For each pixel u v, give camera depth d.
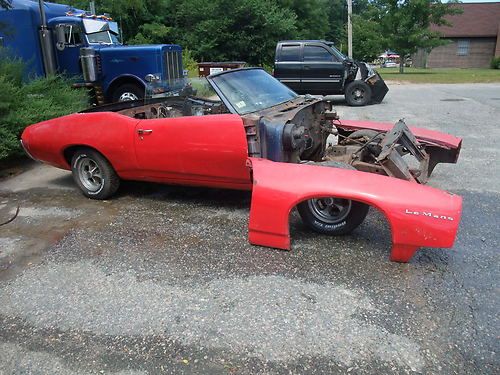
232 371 2.39
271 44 30.80
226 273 3.37
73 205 5.05
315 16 39.50
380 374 2.34
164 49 10.85
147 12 30.59
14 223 4.55
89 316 2.91
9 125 6.62
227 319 2.82
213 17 30.73
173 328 2.76
